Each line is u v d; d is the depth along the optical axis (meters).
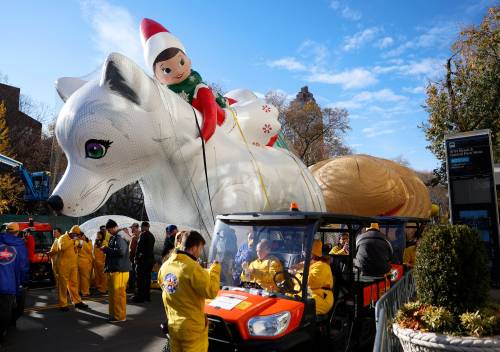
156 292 9.99
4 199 24.94
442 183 19.19
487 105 15.56
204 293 3.39
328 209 16.30
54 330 6.71
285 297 4.07
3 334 5.97
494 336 3.54
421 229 8.38
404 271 7.34
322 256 4.61
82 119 7.71
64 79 8.88
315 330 4.09
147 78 8.23
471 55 17.06
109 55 7.84
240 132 10.25
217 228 4.82
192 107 9.10
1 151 26.73
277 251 4.34
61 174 8.25
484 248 4.02
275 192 9.51
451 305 3.87
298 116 40.38
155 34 9.73
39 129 34.34
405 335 3.83
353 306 5.05
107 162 7.89
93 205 7.93
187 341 3.40
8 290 5.69
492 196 8.36
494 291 7.92
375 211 16.45
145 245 8.86
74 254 8.30
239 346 3.64
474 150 8.59
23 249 5.98
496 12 16.92
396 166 18.22
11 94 36.03
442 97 16.59
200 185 8.70
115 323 7.16
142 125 8.03
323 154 42.44
